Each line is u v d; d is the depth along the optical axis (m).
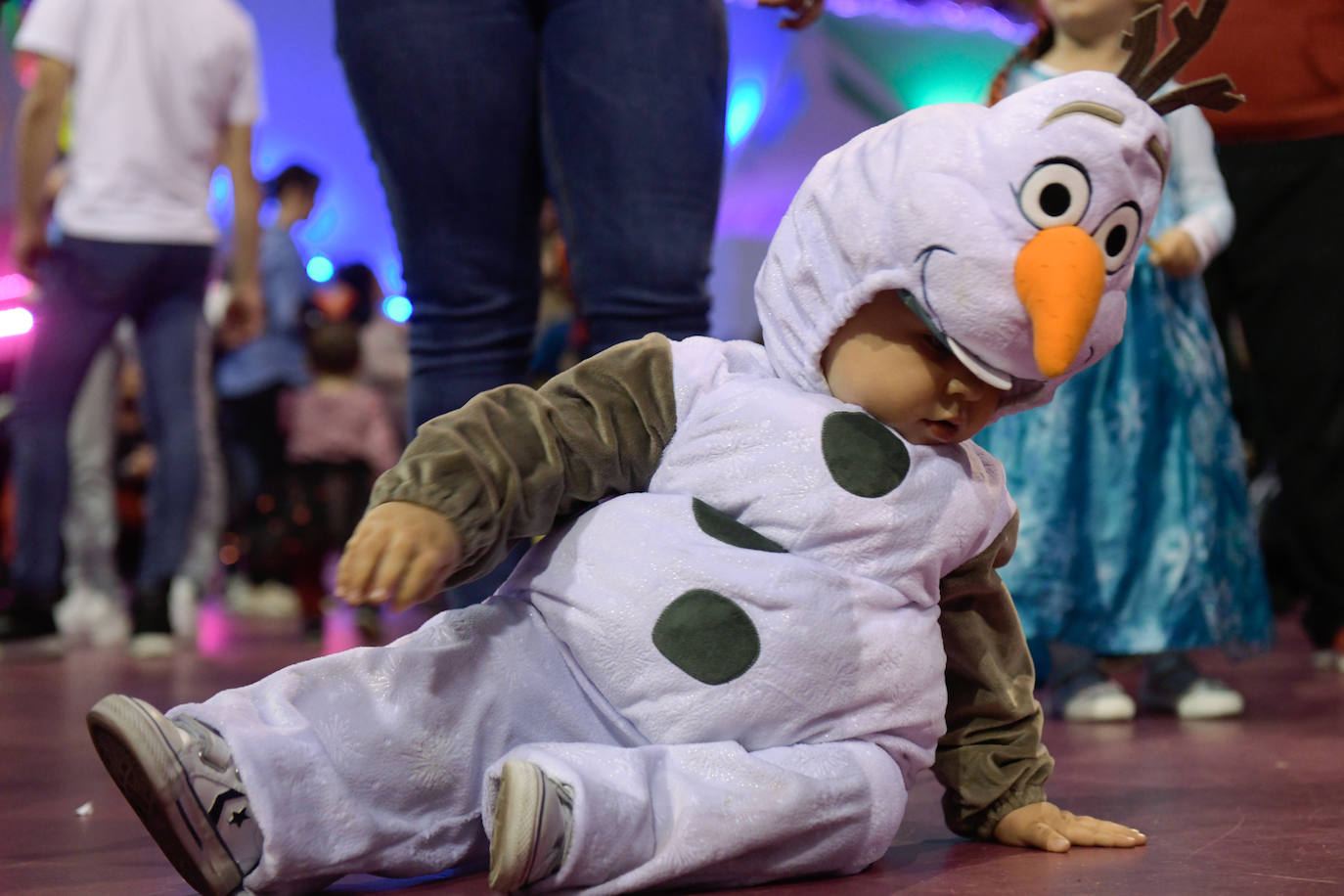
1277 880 1.12
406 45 1.71
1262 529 4.03
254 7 9.73
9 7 4.17
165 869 1.25
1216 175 2.45
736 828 1.06
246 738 1.03
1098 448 2.29
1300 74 2.81
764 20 9.70
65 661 3.46
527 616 1.17
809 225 1.19
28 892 1.16
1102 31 2.28
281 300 5.65
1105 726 2.14
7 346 5.49
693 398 1.20
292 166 5.80
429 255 1.78
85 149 3.69
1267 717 2.21
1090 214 1.08
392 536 1.05
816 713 1.12
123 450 5.96
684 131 1.72
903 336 1.14
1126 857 1.22
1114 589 2.26
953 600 1.26
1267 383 2.99
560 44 1.73
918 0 8.95
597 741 1.16
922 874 1.16
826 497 1.14
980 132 1.11
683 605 1.12
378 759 1.08
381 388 6.17
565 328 3.25
